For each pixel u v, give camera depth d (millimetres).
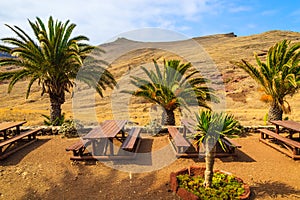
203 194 3930
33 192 4395
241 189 4062
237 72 30734
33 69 9891
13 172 5312
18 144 7520
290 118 13328
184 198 3963
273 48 9320
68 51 9477
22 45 9797
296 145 5891
